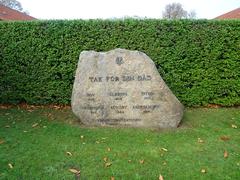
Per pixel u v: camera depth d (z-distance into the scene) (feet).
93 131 22.11
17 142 20.01
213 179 15.56
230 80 29.40
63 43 28.91
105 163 17.13
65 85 29.63
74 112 23.57
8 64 29.55
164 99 22.53
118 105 22.91
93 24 28.60
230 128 23.43
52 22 28.73
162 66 29.07
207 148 19.34
